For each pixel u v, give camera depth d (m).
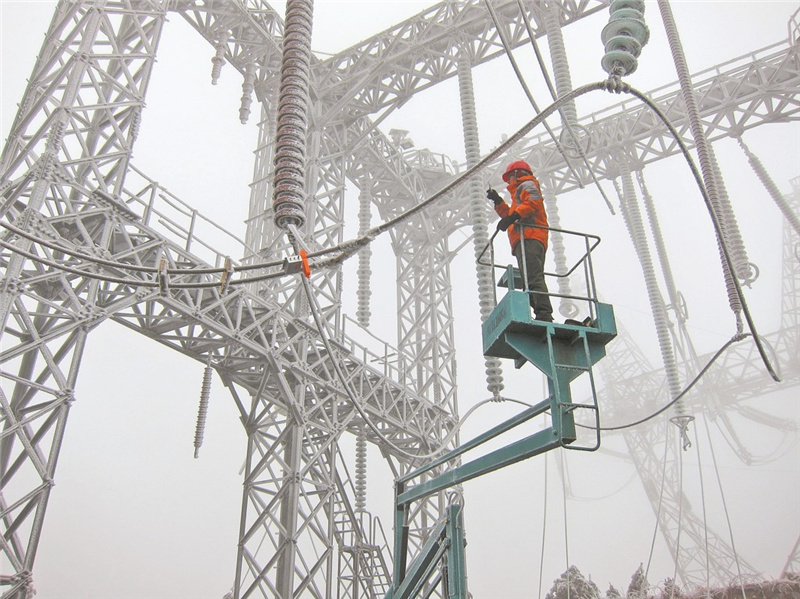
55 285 15.91
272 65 24.56
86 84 16.17
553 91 9.45
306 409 22.52
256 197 23.69
